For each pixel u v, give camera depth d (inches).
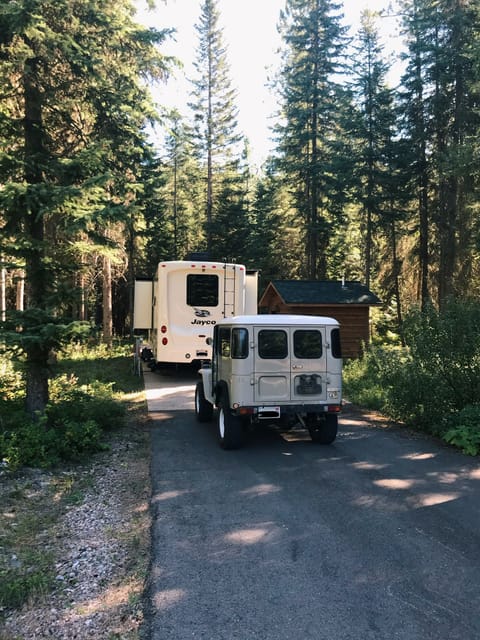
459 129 868.0
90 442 285.4
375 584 144.6
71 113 350.0
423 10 922.7
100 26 323.9
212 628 124.7
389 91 1033.5
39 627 127.5
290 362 290.7
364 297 760.3
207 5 1491.1
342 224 1189.7
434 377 343.9
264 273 1389.0
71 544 175.0
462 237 848.9
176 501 213.9
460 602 135.2
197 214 1771.7
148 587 144.0
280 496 219.3
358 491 225.1
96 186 290.4
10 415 320.8
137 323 651.5
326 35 1084.5
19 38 291.9
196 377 612.4
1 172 300.8
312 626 125.0
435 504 208.2
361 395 446.9
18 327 296.4
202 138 1507.1
